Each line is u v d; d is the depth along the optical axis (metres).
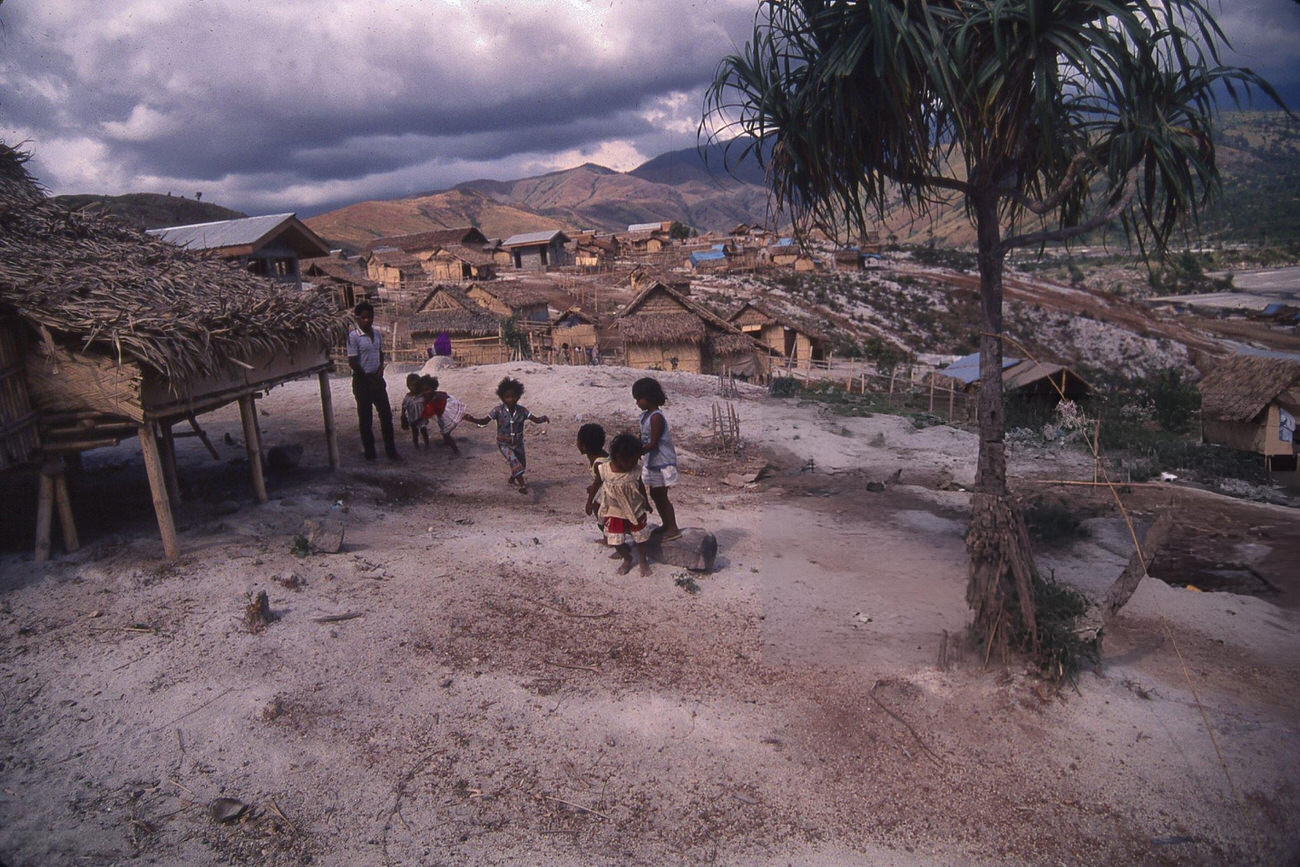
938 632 3.59
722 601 5.38
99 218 7.46
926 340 51.53
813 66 3.14
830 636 3.75
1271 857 2.59
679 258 91.56
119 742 3.70
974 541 3.38
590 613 5.17
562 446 10.81
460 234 83.06
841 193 3.32
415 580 5.58
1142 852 2.75
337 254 76.00
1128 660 3.41
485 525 7.18
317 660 4.42
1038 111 2.80
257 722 3.86
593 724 3.90
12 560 5.58
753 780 3.45
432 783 3.51
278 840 3.18
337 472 8.58
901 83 2.90
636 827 3.24
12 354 5.21
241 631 4.66
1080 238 3.01
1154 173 2.77
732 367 30.00
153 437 5.52
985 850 2.92
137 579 5.31
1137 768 3.02
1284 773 2.68
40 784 3.41
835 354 38.03
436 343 22.03
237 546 5.99
